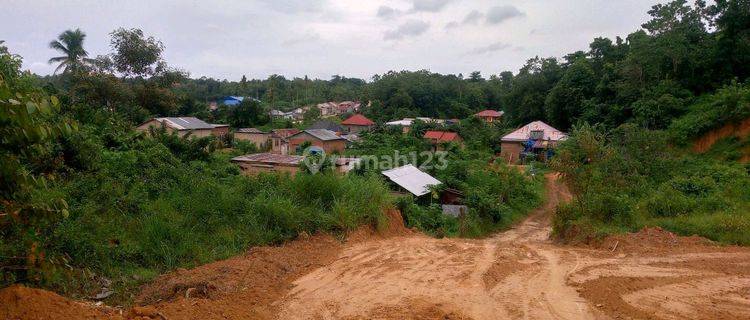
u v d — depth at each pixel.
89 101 23.02
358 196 10.38
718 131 26.91
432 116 73.81
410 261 7.65
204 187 9.30
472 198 20.73
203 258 6.96
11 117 3.33
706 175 19.69
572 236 11.26
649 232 10.29
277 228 8.41
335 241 8.70
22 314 3.55
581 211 12.41
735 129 26.27
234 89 88.12
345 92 102.19
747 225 10.50
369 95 79.50
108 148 14.14
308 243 8.31
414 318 4.99
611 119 37.22
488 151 45.31
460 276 6.80
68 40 37.19
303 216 8.88
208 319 4.55
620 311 5.41
